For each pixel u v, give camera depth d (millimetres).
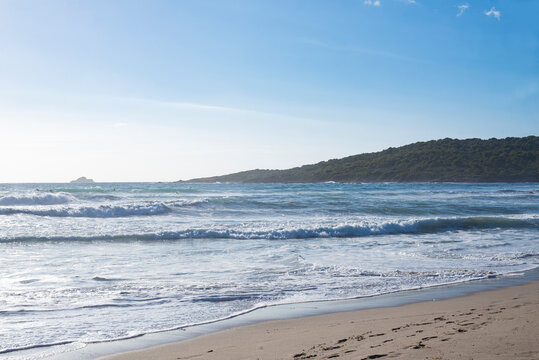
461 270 10492
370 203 29266
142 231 16141
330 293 8180
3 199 25750
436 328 5273
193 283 8742
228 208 25719
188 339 5477
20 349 5035
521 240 16297
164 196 35812
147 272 9836
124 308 6961
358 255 12648
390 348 4340
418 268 10766
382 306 7262
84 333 5684
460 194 42156
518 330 4852
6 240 14016
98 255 12023
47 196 27344
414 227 19281
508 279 9609
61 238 14578
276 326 6070
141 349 5055
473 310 6551
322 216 23625
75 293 7805
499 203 31453
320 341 5066
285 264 11008
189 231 16031
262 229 16922
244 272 9969
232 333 5734
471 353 3969
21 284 8438
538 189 56531
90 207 21875
